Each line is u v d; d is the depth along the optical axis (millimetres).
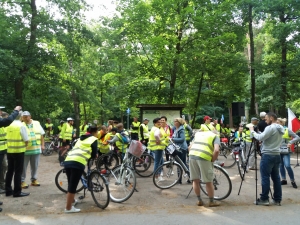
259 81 23359
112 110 34781
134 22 17422
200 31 16766
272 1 16734
